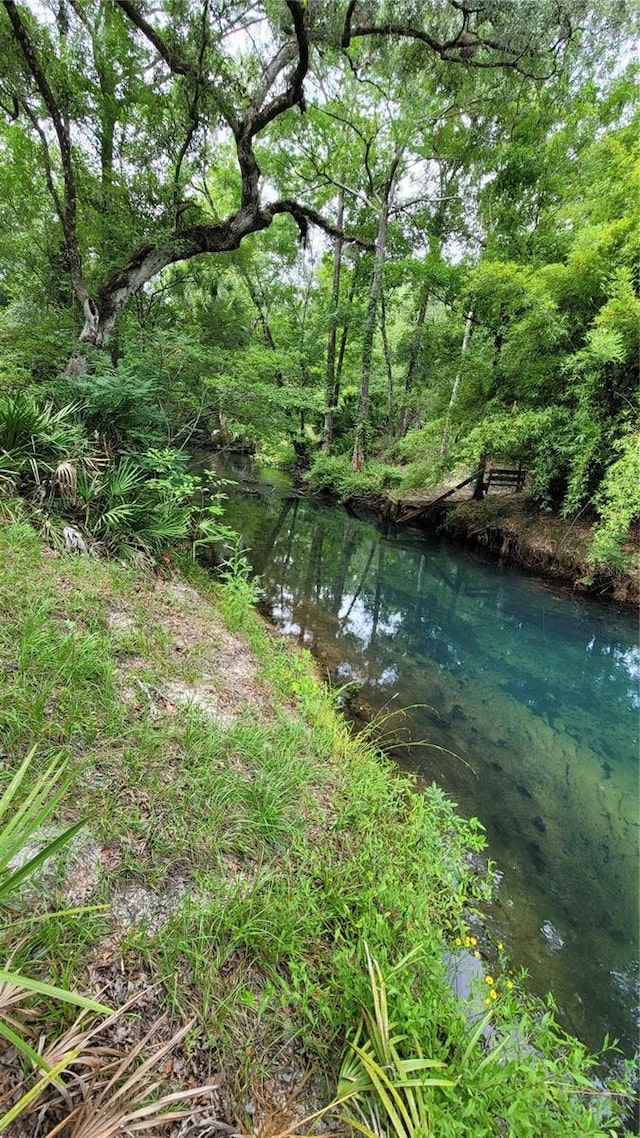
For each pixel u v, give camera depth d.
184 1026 1.33
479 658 5.89
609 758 4.20
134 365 6.09
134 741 2.20
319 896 1.89
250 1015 1.46
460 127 11.70
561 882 2.79
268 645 4.18
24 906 1.43
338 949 1.72
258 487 13.73
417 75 8.99
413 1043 1.43
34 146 6.33
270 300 16.31
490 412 9.33
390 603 7.36
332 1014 1.51
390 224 13.91
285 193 14.02
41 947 1.34
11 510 3.64
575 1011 2.08
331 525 11.41
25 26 5.30
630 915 2.62
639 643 6.51
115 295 6.66
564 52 7.45
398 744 3.77
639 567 7.25
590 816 3.42
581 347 7.86
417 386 13.03
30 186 6.64
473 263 11.86
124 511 4.18
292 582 7.28
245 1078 1.31
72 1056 0.94
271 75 6.20
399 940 1.85
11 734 1.94
